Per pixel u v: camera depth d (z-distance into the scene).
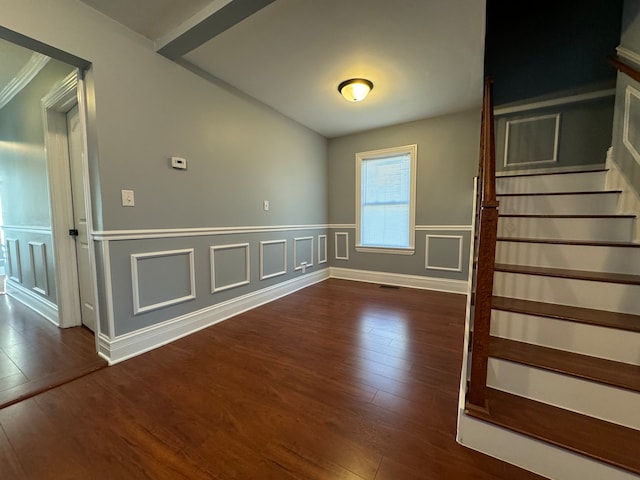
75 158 2.41
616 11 2.71
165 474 1.09
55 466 1.12
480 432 1.18
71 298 2.56
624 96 1.98
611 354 1.27
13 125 2.99
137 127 2.03
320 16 1.80
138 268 2.07
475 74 2.54
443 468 1.11
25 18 1.50
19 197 3.09
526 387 1.28
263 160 3.19
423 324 2.60
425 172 3.73
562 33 2.91
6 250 3.54
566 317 1.34
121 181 1.95
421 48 2.15
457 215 3.58
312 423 1.36
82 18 1.72
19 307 3.11
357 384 1.68
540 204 2.19
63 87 2.10
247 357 2.00
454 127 3.51
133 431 1.31
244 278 3.00
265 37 2.01
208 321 2.60
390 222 4.10
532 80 3.04
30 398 1.55
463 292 3.60
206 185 2.55
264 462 1.14
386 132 3.96
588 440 1.04
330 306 3.13
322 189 4.37
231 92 2.76
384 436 1.28
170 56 2.17
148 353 2.07
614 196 1.97
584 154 2.87
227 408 1.46
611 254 1.57
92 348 2.12
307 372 1.81
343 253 4.50
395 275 4.07
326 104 3.19
